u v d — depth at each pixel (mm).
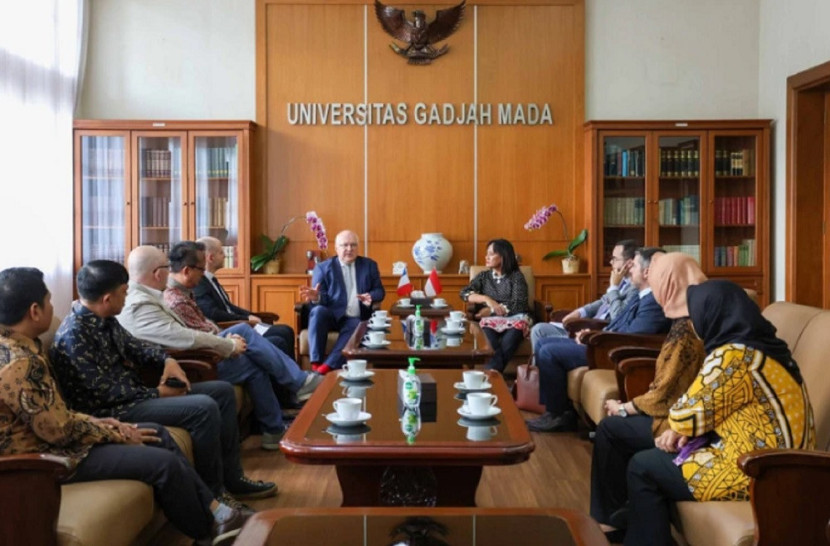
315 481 3951
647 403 3078
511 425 2574
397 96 7340
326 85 7320
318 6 7285
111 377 3240
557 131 7371
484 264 7426
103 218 6953
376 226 7391
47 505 2207
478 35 7320
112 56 7242
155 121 6895
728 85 7375
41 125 6371
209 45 7273
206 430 3273
